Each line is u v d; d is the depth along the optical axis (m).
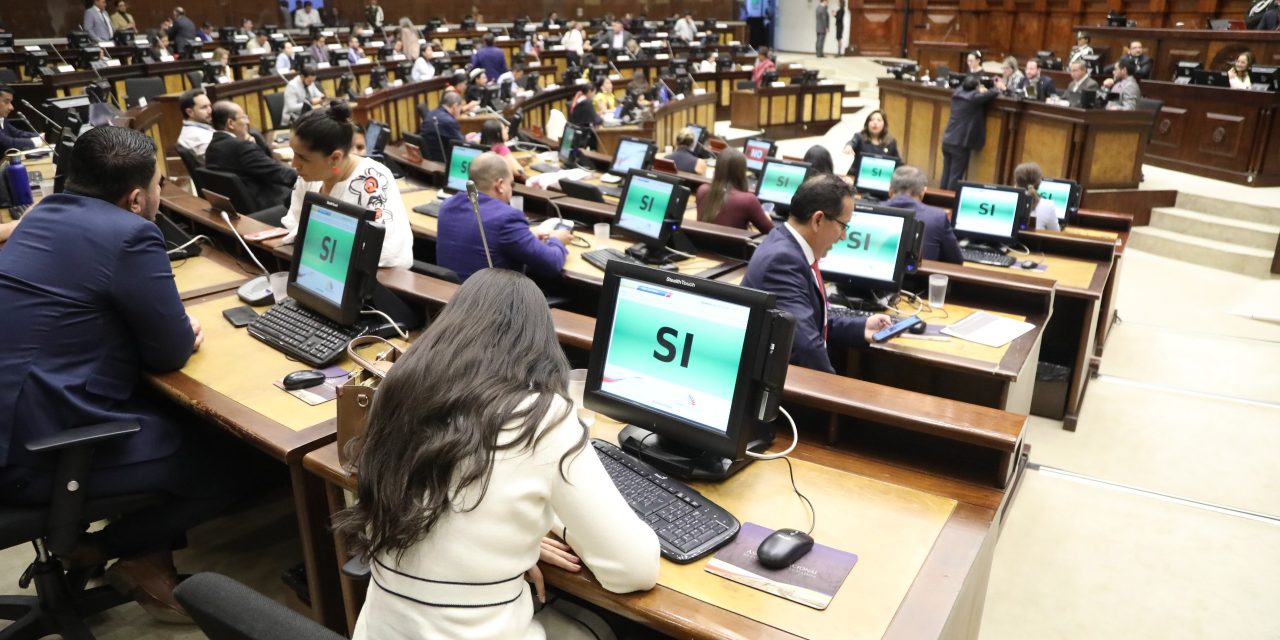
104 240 2.12
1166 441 3.85
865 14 17.48
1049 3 13.88
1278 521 3.20
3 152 6.14
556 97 11.19
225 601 1.01
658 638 1.74
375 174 2.95
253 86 9.73
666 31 17.84
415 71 12.33
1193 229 7.39
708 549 1.54
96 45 10.02
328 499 1.96
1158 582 2.83
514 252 3.45
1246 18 9.83
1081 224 5.50
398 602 1.28
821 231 2.62
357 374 1.82
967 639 1.80
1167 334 5.30
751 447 1.91
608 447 1.86
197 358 2.41
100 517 2.15
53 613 2.29
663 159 6.47
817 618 1.38
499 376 1.28
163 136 7.97
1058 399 4.01
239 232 3.35
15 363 2.01
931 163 10.34
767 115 13.10
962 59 14.81
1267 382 4.53
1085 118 7.54
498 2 18.20
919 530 1.63
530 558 1.34
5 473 1.99
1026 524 3.17
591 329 2.38
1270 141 7.77
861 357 3.19
